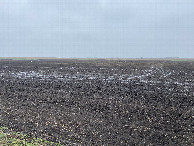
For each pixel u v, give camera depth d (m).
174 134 10.35
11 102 15.68
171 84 20.09
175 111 13.06
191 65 34.81
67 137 10.14
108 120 11.96
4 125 11.67
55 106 14.49
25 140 9.85
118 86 19.52
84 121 11.91
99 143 9.57
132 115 12.58
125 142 9.65
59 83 21.09
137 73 26.67
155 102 14.75
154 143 9.57
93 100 15.45
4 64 40.78
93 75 25.42
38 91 18.31
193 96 15.96
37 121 12.09
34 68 32.88
